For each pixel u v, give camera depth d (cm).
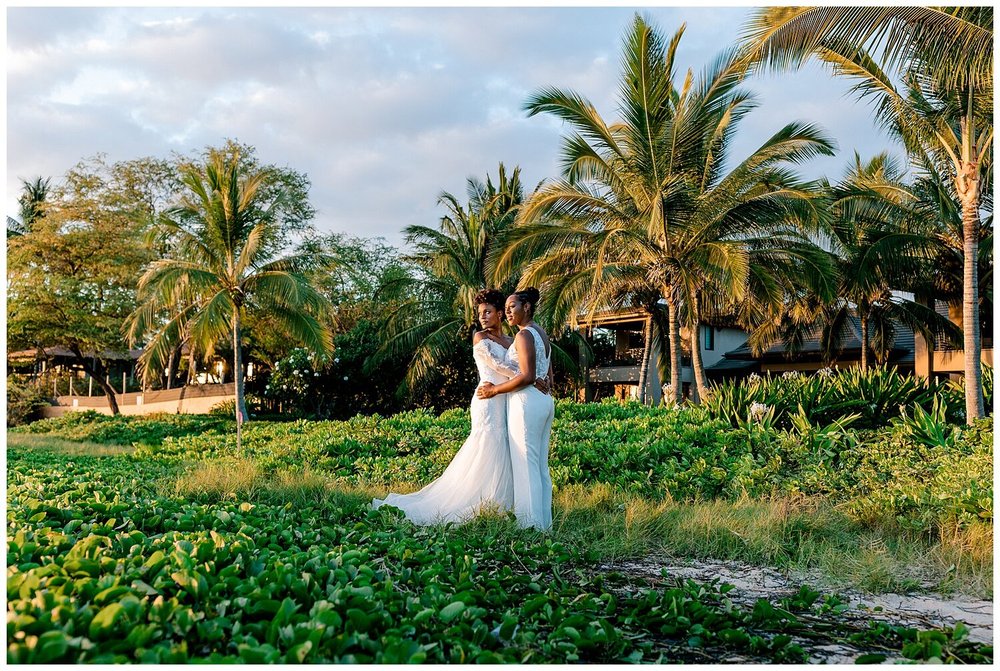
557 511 578
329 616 250
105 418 2303
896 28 1009
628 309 2608
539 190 1711
